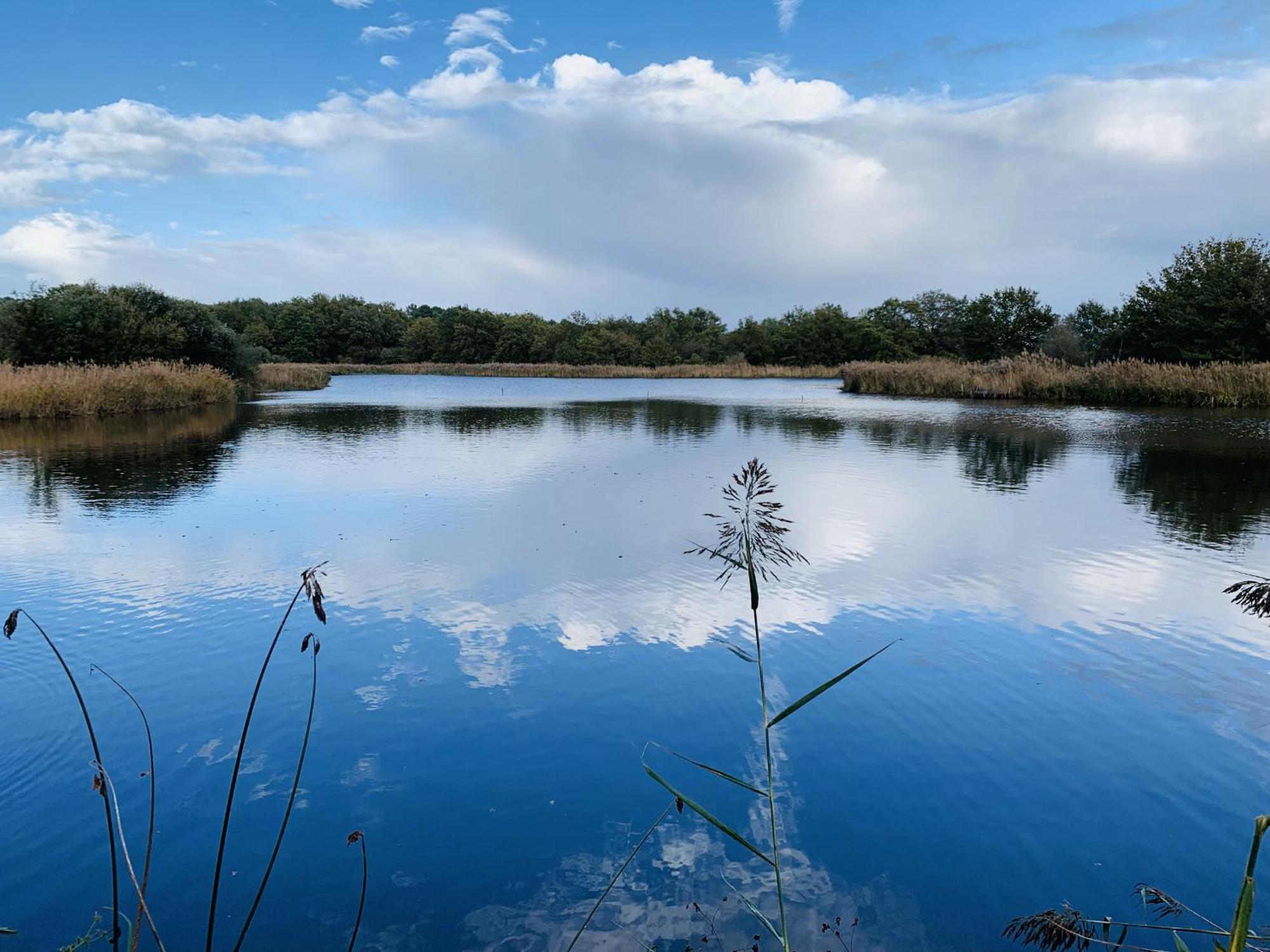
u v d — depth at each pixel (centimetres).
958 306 8331
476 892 352
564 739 480
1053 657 600
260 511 1088
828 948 315
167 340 3697
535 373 7162
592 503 1136
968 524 1013
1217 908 339
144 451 1706
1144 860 373
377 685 552
